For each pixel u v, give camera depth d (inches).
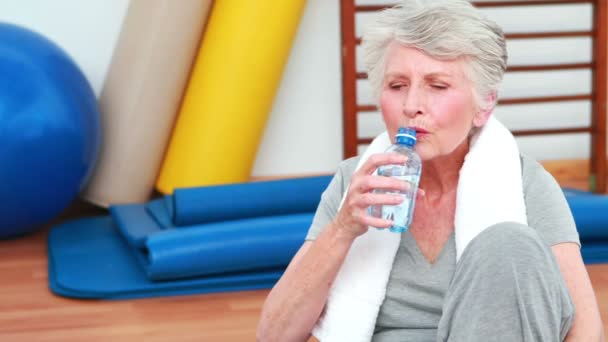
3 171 152.4
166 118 176.7
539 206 62.1
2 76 154.1
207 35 177.9
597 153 196.7
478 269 52.9
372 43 61.4
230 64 174.1
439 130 59.5
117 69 180.4
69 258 143.5
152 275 126.4
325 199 68.0
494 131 65.0
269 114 187.5
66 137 157.2
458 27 58.0
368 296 63.0
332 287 64.0
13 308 121.6
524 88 202.7
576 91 204.8
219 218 143.9
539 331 52.3
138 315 117.6
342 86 185.5
